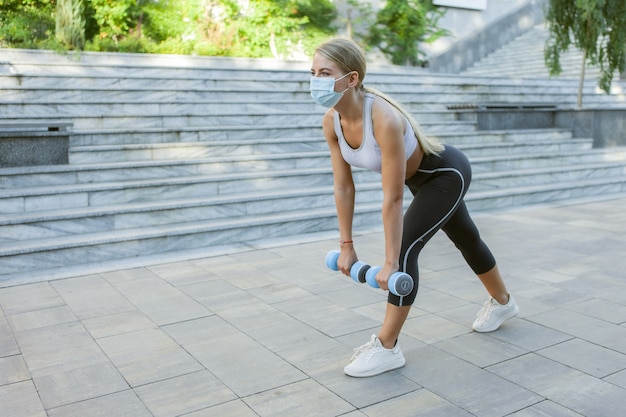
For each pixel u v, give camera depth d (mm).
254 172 7352
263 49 13719
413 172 3131
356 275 3049
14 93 8102
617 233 6340
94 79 9008
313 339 3666
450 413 2768
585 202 8234
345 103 2855
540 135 10648
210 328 3861
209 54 12766
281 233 6363
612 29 10664
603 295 4391
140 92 8812
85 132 7305
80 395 2996
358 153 2973
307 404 2875
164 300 4410
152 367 3303
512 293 4469
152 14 12773
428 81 11477
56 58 10352
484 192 8000
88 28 12070
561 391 2953
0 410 2859
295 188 7219
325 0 14562
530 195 8172
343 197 3154
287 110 9742
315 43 14344
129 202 6289
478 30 17656
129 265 5309
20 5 11633
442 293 4504
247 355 3447
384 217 2906
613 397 2883
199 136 8031
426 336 3676
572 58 15727
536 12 18953
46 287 4727
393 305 3107
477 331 3727
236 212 6488
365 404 2863
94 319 4035
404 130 2941
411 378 3123
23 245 5199
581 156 9953
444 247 5891
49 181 6320
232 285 4750
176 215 6156
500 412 2768
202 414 2801
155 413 2816
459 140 9758
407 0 15750
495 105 10930
